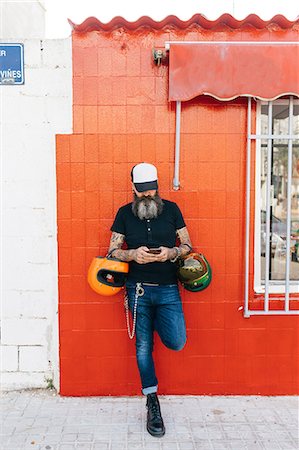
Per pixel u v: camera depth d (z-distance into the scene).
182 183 3.89
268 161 3.84
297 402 3.94
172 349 3.61
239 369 4.02
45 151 3.87
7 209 3.90
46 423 3.59
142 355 3.56
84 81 3.82
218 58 3.65
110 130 3.85
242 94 3.65
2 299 3.97
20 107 3.83
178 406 3.85
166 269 3.58
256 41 3.78
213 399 3.97
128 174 3.88
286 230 3.96
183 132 3.86
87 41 3.80
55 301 3.97
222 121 3.86
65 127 3.85
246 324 3.99
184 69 3.66
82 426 3.56
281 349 4.01
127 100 3.83
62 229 3.90
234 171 3.89
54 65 3.81
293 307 3.98
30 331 4.00
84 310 3.96
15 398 3.95
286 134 3.95
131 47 3.81
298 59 3.64
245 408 3.83
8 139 3.85
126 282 3.70
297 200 4.07
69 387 4.00
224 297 3.97
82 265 3.93
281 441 3.38
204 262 3.66
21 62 3.80
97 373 4.00
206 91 3.67
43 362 4.04
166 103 3.84
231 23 3.75
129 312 3.96
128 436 3.43
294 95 3.74
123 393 4.02
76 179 3.88
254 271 3.96
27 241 3.92
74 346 3.98
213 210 3.91
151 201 3.53
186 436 3.44
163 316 3.57
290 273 4.13
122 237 3.63
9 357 4.03
